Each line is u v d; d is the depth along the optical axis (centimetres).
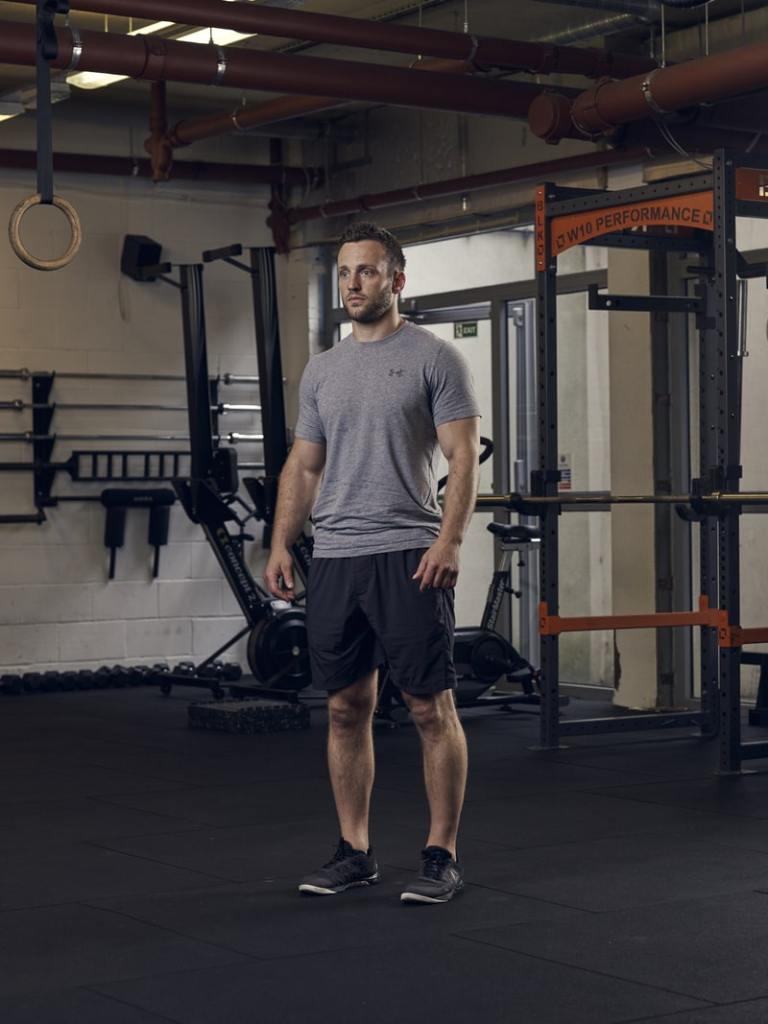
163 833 468
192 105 952
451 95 694
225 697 859
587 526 856
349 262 374
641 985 300
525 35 804
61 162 916
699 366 725
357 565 371
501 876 400
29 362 927
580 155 802
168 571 971
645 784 554
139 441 962
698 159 753
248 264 1007
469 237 914
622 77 714
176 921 355
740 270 664
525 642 891
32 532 927
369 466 372
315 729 722
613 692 834
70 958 324
